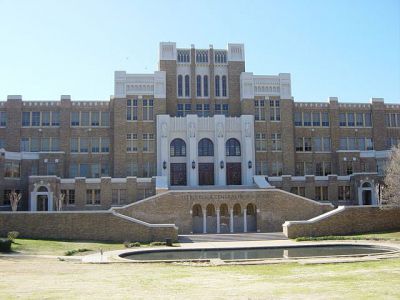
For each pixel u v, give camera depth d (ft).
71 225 171.01
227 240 174.50
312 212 211.20
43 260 112.68
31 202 223.92
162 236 171.12
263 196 209.46
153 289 70.08
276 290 68.74
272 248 143.23
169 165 254.27
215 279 80.74
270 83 272.92
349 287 71.00
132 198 236.43
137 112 261.24
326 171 275.39
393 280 77.77
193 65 276.00
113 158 259.39
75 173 258.98
